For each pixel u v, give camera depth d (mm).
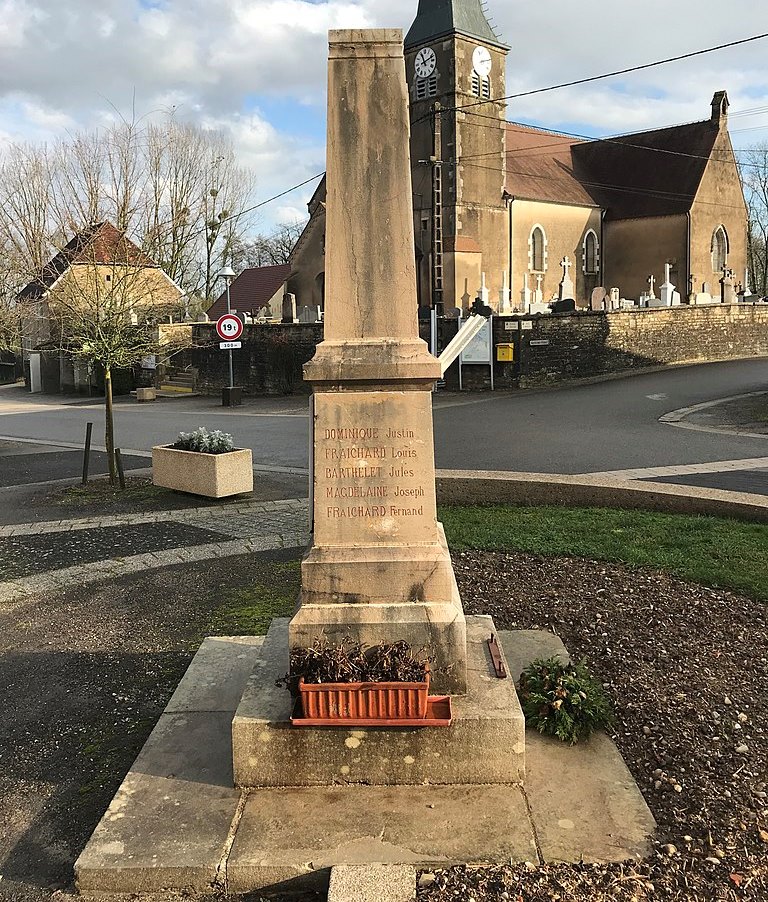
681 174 42375
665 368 29047
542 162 43625
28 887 3303
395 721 3619
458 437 16250
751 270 60969
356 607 3967
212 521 9852
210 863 3221
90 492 11992
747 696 4438
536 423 18172
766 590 5988
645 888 3037
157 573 7602
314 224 40281
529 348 26250
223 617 6301
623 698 4418
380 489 4090
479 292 34406
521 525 8172
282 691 3973
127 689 5078
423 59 37094
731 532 7586
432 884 3066
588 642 5211
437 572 3988
